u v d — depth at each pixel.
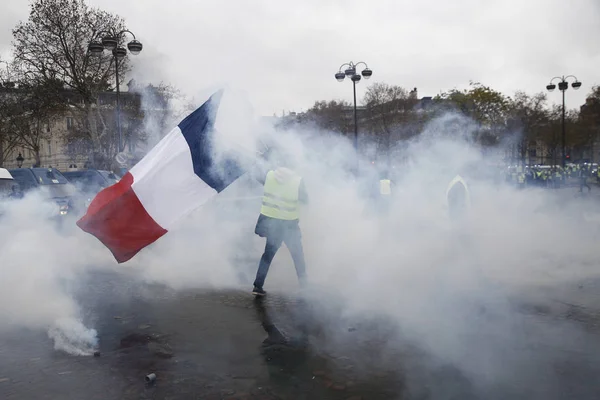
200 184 5.86
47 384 3.69
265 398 3.45
